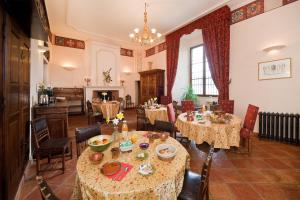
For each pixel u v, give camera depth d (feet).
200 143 8.70
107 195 3.37
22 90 8.29
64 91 25.66
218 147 8.45
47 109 10.64
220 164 9.46
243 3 15.12
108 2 15.42
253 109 10.82
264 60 13.85
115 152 4.88
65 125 11.05
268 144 12.55
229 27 16.20
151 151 5.29
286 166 9.18
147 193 3.49
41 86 12.28
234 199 6.59
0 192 5.59
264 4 13.73
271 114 13.33
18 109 7.51
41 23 7.98
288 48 12.50
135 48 32.19
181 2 15.42
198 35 22.74
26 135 9.24
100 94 27.94
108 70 28.89
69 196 6.93
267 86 13.75
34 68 11.00
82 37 26.58
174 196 3.90
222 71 16.60
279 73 13.03
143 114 15.43
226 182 7.73
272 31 13.29
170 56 23.26
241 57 15.40
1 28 5.56
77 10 16.99
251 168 9.00
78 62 27.66
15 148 7.01
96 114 19.31
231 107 13.96
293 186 7.39
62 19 19.31
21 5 6.15
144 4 15.72
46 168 9.14
